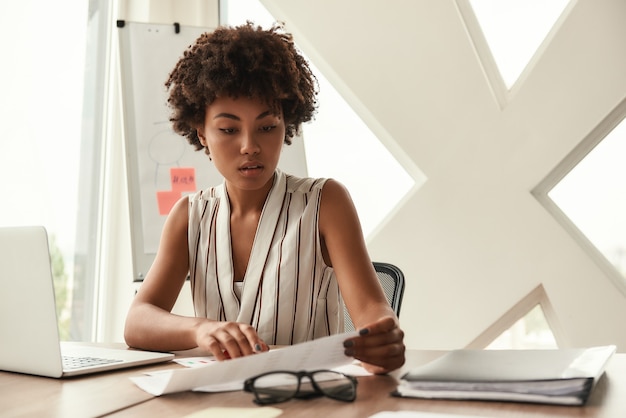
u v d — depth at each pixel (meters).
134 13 2.90
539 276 2.62
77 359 1.05
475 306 2.67
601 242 2.66
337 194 1.35
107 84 2.94
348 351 0.84
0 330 0.98
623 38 2.53
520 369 0.77
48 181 2.73
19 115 2.61
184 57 1.34
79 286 2.88
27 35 2.65
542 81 2.61
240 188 1.27
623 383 0.82
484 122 2.66
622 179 2.63
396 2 2.70
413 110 2.71
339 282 1.26
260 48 1.23
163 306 1.35
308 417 0.68
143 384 0.84
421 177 2.74
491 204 2.66
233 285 1.34
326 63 2.76
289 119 1.35
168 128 2.61
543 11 2.68
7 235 0.94
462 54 2.67
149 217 2.54
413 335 2.71
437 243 2.70
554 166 2.62
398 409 0.71
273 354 0.75
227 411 0.72
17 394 0.82
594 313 2.58
